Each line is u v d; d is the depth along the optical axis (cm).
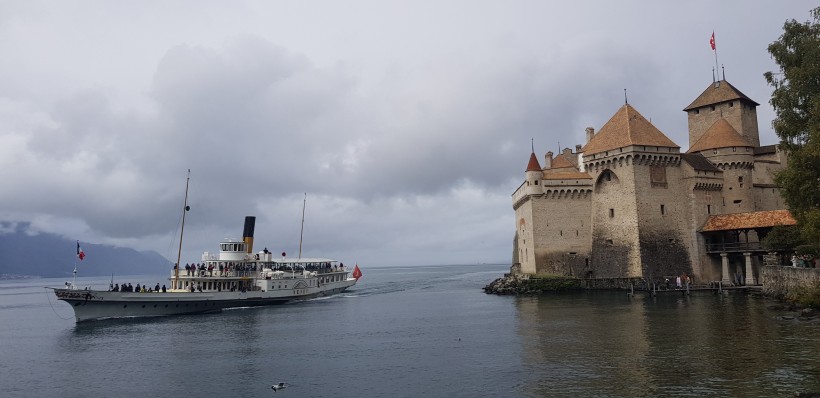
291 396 2978
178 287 7531
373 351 4216
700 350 3562
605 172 8794
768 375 2880
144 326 5916
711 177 8512
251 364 3847
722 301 6222
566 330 4650
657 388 2759
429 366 3578
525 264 9381
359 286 14925
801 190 4581
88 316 6191
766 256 7525
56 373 3703
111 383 3388
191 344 4738
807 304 4956
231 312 7219
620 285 8225
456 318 6059
